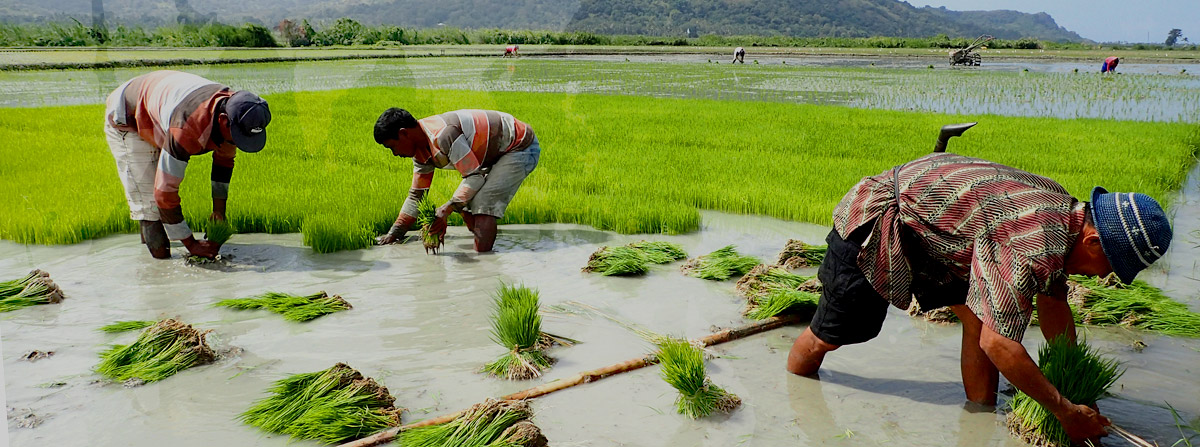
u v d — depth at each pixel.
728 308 5.44
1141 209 2.97
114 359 4.23
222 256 6.46
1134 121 16.16
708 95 23.59
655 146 12.19
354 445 3.46
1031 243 3.06
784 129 14.44
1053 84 28.25
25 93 14.73
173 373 4.21
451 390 4.07
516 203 7.95
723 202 8.51
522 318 4.43
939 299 3.78
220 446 3.49
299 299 5.20
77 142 9.63
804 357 4.21
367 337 4.77
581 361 4.48
